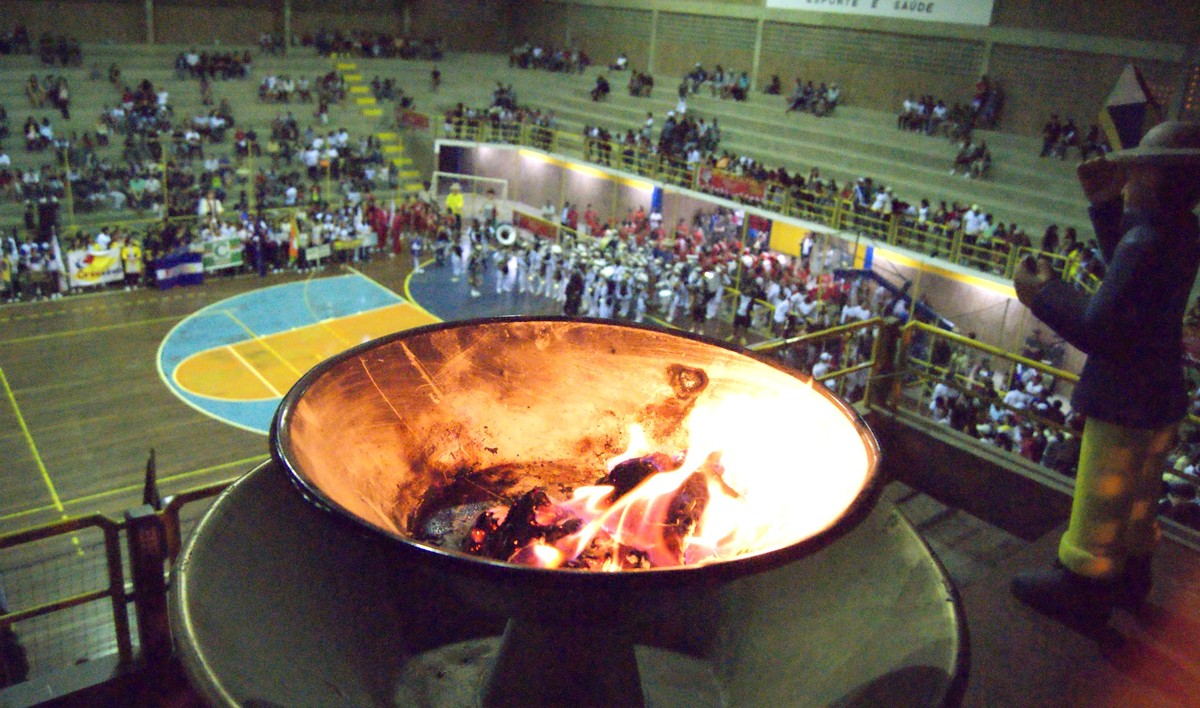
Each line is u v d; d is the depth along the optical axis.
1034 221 29.75
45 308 28.88
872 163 35.03
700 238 33.75
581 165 39.94
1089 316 3.65
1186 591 4.79
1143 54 30.59
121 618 4.92
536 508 2.83
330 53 48.12
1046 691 4.02
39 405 22.47
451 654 2.81
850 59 39.38
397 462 3.01
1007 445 17.31
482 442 3.24
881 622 2.60
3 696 4.61
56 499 18.52
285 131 40.59
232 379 24.83
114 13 43.88
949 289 27.89
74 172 35.12
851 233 29.91
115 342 26.67
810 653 2.67
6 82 37.91
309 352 27.03
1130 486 4.11
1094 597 4.33
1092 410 4.02
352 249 35.53
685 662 2.87
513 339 3.19
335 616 2.72
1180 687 4.06
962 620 2.41
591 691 2.47
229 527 2.66
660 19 46.88
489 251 35.81
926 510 6.60
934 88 36.81
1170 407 3.94
